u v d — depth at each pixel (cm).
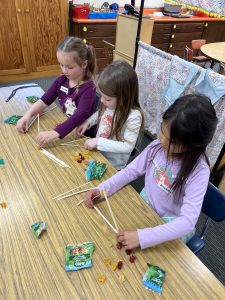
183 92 178
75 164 91
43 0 300
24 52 321
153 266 59
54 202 74
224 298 54
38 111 121
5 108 125
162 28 391
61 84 131
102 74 104
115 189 81
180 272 59
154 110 215
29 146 98
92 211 72
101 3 380
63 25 328
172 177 81
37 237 64
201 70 160
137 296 54
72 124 109
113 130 113
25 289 53
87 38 338
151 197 90
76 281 55
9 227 66
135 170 89
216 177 170
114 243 64
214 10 144
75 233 66
